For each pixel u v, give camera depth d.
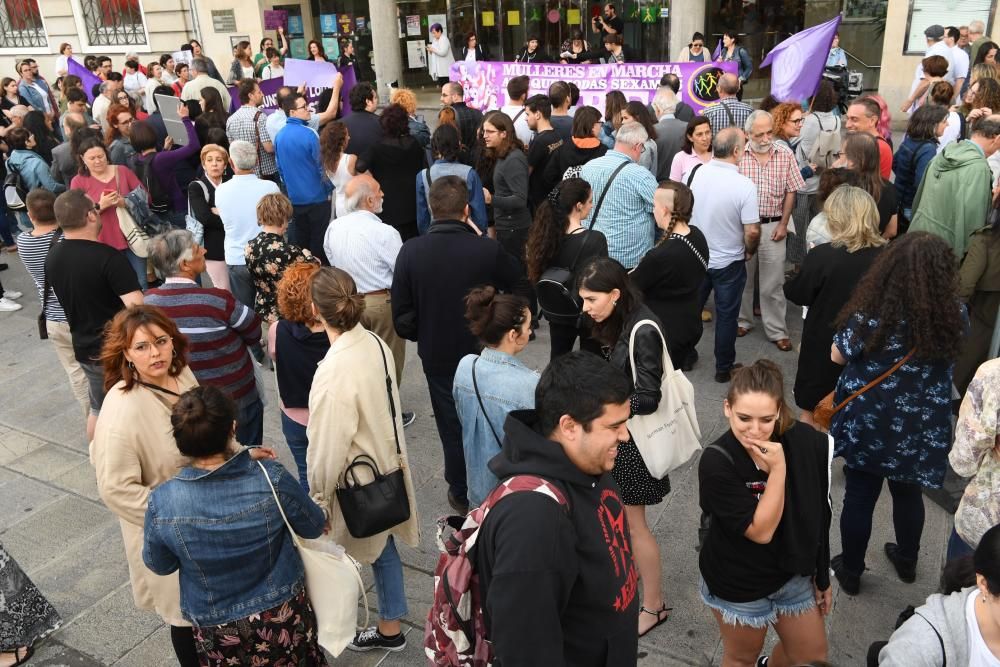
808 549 2.59
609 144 7.43
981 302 4.43
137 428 2.92
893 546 3.91
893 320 3.20
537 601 1.80
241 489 2.57
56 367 6.80
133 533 3.09
